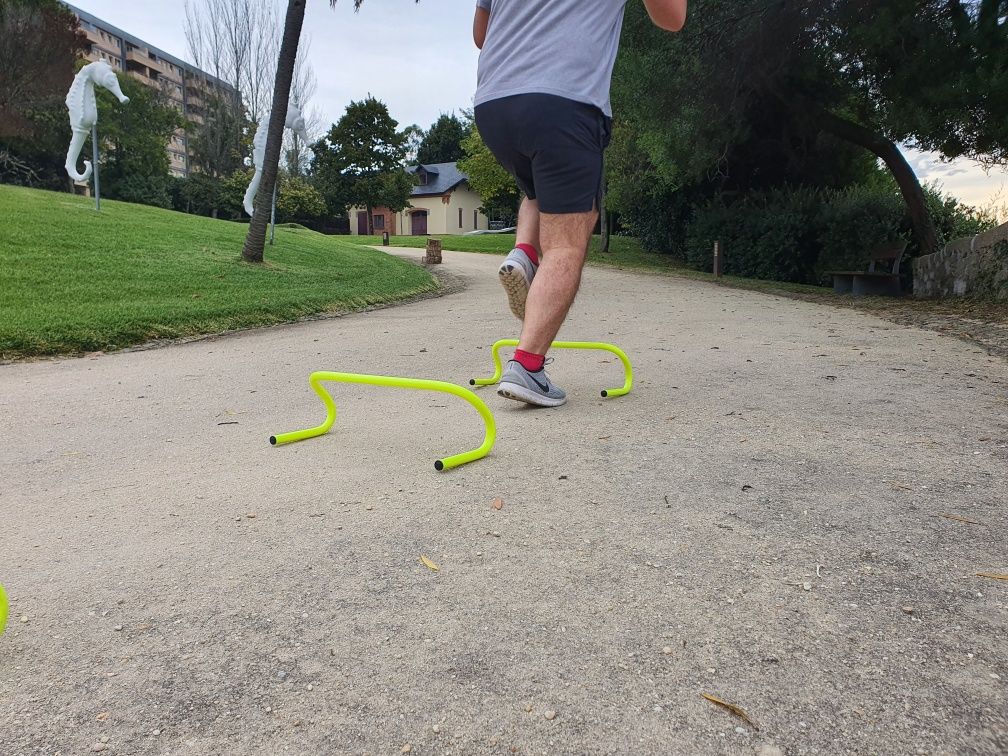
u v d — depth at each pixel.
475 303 11.35
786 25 13.12
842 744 1.24
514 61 3.20
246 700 1.40
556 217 3.33
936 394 3.96
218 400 4.30
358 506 2.38
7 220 12.41
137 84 44.81
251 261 12.93
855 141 15.08
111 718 1.36
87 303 8.27
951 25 11.33
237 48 51.31
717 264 17.64
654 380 4.46
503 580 1.84
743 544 2.02
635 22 14.67
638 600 1.73
